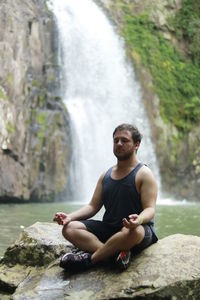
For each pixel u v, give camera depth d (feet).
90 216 15.53
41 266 16.21
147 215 13.69
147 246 14.61
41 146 56.80
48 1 73.87
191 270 13.15
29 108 58.18
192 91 84.17
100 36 79.15
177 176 76.33
